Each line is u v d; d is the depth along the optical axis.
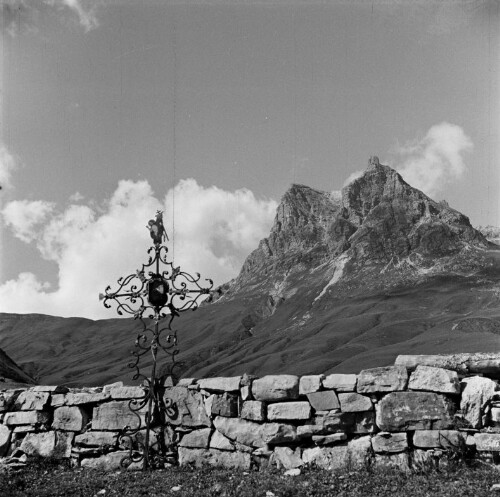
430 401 12.38
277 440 13.37
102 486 12.88
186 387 14.70
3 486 13.01
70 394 15.66
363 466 12.25
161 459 14.31
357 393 13.06
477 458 11.84
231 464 13.67
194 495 11.55
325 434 13.06
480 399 12.08
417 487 10.77
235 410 14.12
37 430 15.68
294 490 11.16
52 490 12.76
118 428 14.95
